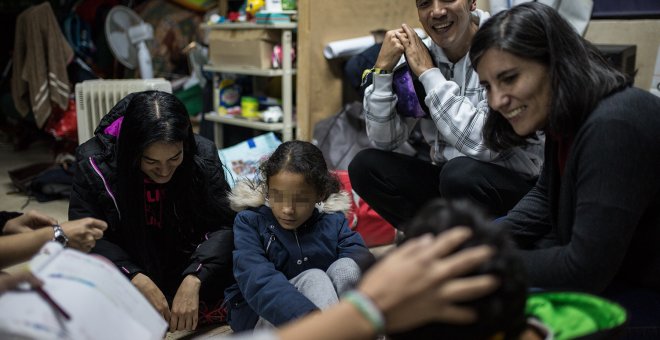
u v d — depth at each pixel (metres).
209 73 3.25
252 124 2.90
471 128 1.65
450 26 1.68
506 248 0.65
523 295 0.64
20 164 3.84
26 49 3.71
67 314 0.71
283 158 1.42
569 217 1.11
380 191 1.94
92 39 4.28
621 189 0.99
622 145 0.99
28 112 4.01
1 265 1.04
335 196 1.60
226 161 2.39
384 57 1.78
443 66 1.81
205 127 3.33
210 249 1.60
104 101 2.58
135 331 0.80
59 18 4.26
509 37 1.03
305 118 2.79
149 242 1.57
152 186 1.58
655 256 1.11
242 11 3.19
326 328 0.58
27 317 0.68
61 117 3.71
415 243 0.62
